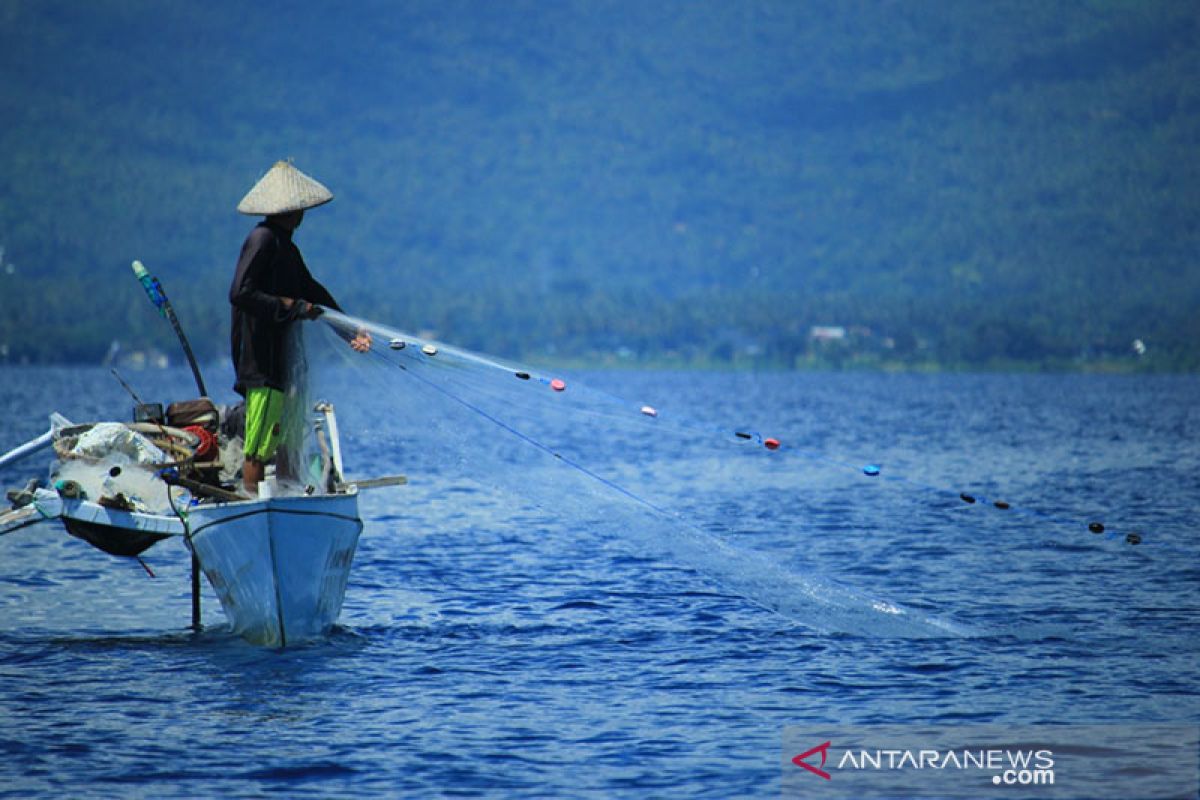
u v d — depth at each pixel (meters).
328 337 52.97
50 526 85.81
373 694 46.41
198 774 38.72
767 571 69.94
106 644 53.66
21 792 37.34
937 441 194.38
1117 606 61.91
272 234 50.47
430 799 37.00
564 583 66.81
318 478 53.16
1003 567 73.50
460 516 92.12
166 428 54.31
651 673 49.47
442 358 54.03
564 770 39.22
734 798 37.44
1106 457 160.50
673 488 118.62
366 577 68.75
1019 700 46.12
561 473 89.94
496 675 49.06
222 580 52.16
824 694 46.84
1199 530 89.75
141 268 58.12
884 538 85.38
